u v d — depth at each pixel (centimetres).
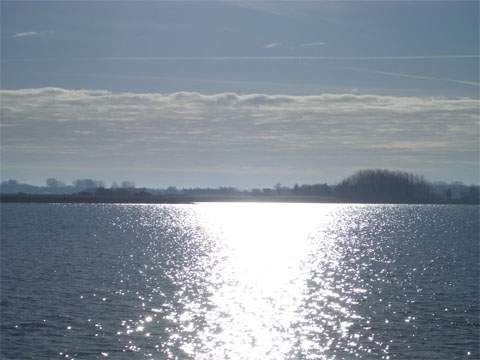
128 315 6003
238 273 9356
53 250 11712
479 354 4938
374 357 4875
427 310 6366
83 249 12081
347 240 16150
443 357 4875
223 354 4931
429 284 8069
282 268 10050
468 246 13638
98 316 5928
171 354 4897
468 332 5519
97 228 18738
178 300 6819
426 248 13212
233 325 5741
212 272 9394
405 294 7312
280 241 16200
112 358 4781
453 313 6219
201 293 7319
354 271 9525
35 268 9044
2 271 8656
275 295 7275
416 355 4922
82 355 4822
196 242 15300
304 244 15138
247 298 7062
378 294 7331
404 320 5941
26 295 6850
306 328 5672
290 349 5066
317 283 8300
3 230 16925
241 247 14325
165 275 8744
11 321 5662
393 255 11856
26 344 5034
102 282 7869
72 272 8706
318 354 4959
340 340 5297
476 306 6562
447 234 17638
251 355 4906
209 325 5725
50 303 6444
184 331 5503
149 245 13650
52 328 5475
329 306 6612
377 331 5553
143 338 5259
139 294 7094
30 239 14112
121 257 10881
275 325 5759
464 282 8225
